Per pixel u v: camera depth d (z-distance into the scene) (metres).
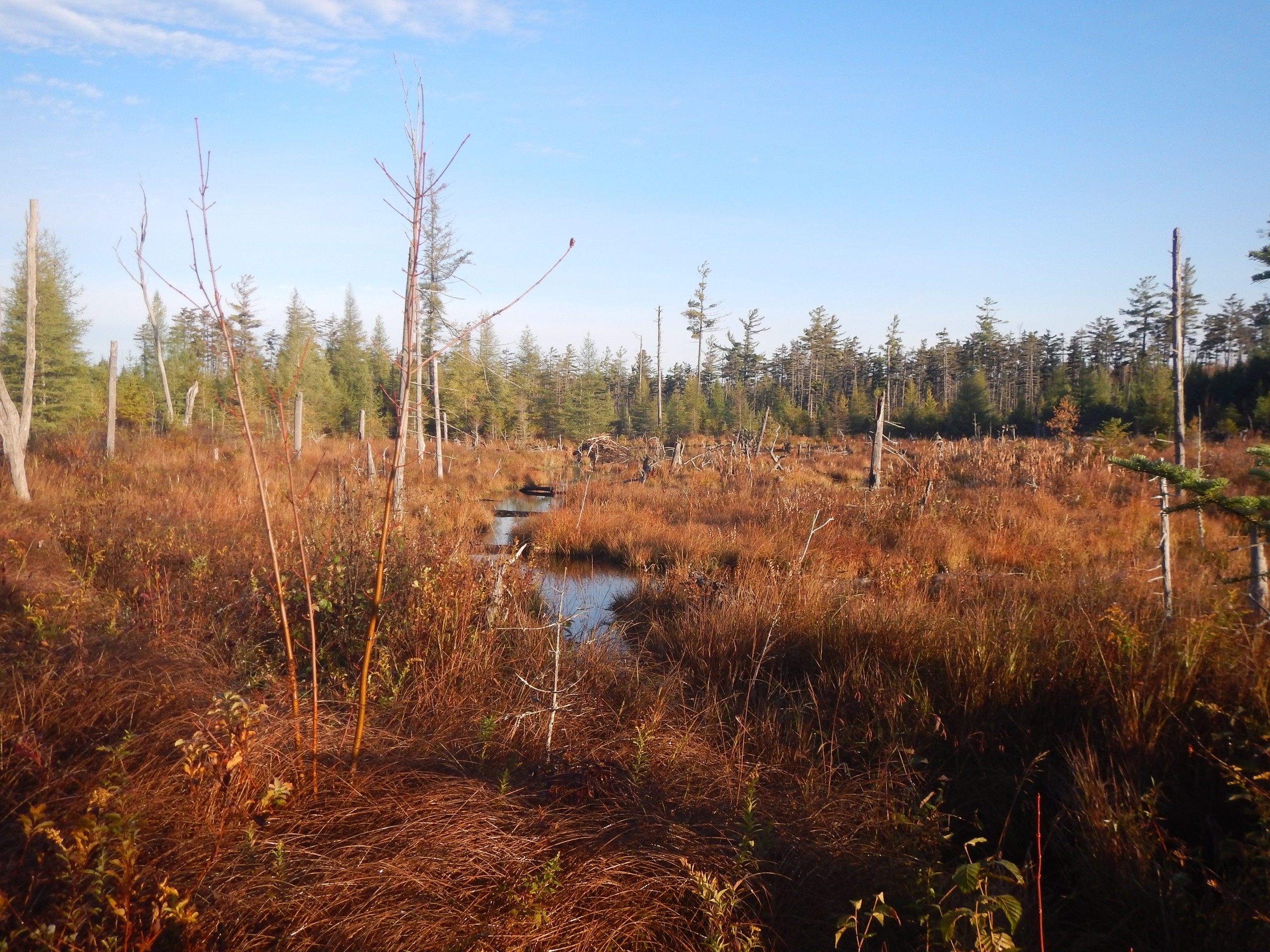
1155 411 27.80
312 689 4.10
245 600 5.71
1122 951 2.78
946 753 4.28
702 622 6.41
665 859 2.87
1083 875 3.11
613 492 18.09
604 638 6.21
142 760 3.23
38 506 10.78
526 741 3.95
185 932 2.24
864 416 47.47
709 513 14.61
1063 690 4.42
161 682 4.06
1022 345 65.38
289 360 31.83
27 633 4.71
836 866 3.04
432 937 2.40
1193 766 3.56
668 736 4.27
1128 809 3.29
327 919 2.47
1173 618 5.21
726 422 47.41
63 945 2.16
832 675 5.27
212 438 22.94
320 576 5.57
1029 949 2.75
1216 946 2.61
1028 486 16.19
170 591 5.86
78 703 3.66
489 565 6.66
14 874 2.49
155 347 38.56
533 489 21.80
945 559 10.43
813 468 25.08
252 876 2.58
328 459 19.14
